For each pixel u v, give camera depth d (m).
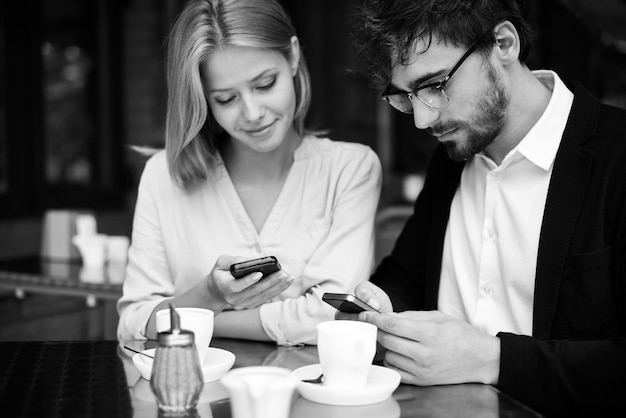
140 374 1.35
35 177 5.19
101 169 5.82
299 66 1.93
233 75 1.70
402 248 1.95
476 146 1.59
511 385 1.36
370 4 1.59
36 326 4.17
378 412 1.17
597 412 1.38
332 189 1.92
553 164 1.61
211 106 1.80
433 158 1.90
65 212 3.51
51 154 5.43
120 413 1.15
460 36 1.50
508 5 1.57
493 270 1.69
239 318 1.72
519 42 1.60
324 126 6.70
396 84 1.57
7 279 2.98
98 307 4.20
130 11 5.96
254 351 1.61
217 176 1.91
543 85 1.69
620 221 1.50
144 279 1.92
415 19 1.49
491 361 1.37
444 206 1.82
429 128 1.60
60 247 3.50
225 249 1.89
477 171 1.76
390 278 1.93
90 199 5.63
